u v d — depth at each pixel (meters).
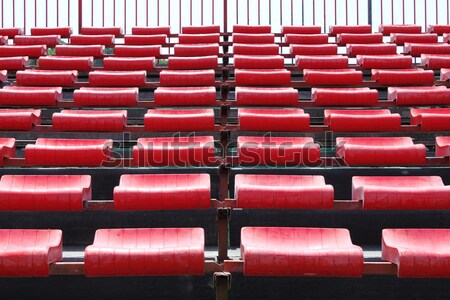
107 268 3.15
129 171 4.41
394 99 5.85
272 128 5.01
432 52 7.77
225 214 3.60
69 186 3.94
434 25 8.78
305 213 4.01
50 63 6.96
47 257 3.15
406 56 7.13
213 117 5.03
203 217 4.02
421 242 3.43
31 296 3.55
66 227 4.02
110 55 7.67
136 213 4.02
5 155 4.34
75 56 7.61
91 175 4.39
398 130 5.04
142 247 3.38
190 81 6.31
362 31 8.73
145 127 5.02
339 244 3.40
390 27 8.80
